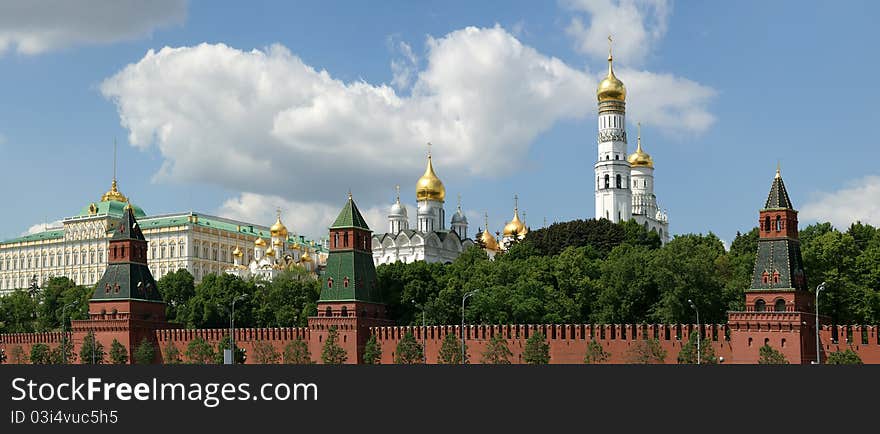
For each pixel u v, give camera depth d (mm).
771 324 131625
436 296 178125
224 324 194000
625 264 162750
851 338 129875
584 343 145000
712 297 155125
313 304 182250
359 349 161125
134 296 175750
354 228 166375
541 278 176875
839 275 152000
